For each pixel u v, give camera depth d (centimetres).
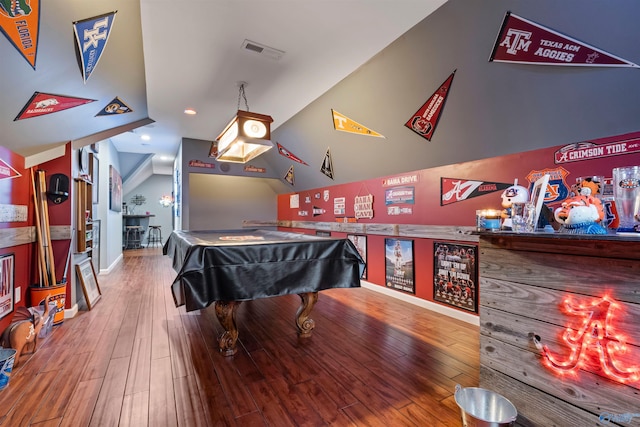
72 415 160
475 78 230
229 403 171
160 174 1070
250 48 264
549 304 129
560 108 203
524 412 137
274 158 624
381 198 418
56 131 282
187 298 203
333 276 258
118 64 259
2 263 237
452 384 192
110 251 577
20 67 175
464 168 301
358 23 229
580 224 126
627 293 107
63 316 303
